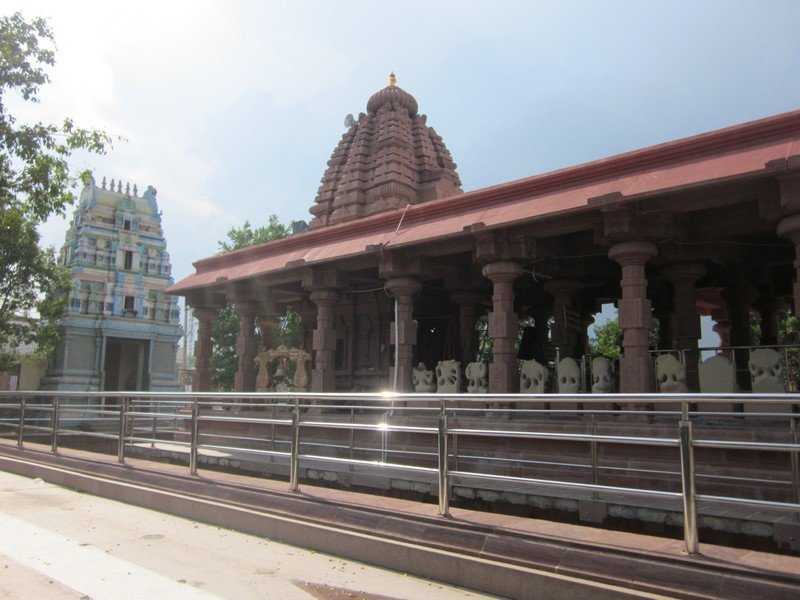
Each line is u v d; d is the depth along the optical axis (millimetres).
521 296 19297
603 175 11539
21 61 14977
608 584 4484
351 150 22875
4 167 15773
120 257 43500
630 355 10797
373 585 5180
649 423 10453
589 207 10656
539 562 4883
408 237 13750
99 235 43000
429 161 22375
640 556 4543
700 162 10125
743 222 11203
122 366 46438
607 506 7941
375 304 19750
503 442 11258
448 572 5242
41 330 33688
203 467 13188
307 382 19812
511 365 12367
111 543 6621
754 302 18250
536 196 12375
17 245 28594
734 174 9141
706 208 10625
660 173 10453
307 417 15242
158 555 6137
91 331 41812
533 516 8617
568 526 5461
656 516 7539
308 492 7441
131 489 9094
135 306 43875
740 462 8656
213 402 8992
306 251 16672
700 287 17391
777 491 8023
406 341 14508
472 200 13477
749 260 14109
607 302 20031
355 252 14609
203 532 7219
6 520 7762
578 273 15352
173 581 5246
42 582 5180
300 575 5480
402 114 22766
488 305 20406
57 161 16453
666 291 18250
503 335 12312
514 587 4828
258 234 38750
